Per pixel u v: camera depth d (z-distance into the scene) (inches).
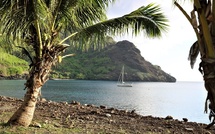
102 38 271.9
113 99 1133.7
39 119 275.3
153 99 1242.6
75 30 269.9
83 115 328.2
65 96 1185.4
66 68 4832.7
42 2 202.1
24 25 204.8
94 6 250.5
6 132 204.5
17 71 2536.9
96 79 4923.7
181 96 1596.9
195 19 90.8
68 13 228.2
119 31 266.8
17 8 191.3
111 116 340.2
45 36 231.9
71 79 4640.8
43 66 235.3
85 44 276.8
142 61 5669.3
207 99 88.4
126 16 260.2
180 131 262.2
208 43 86.4
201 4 88.0
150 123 302.4
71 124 259.8
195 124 316.2
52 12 228.1
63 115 316.8
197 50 96.3
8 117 275.1
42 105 407.8
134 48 5821.9
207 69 86.7
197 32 90.4
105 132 233.6
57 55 241.1
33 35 231.9
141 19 269.4
